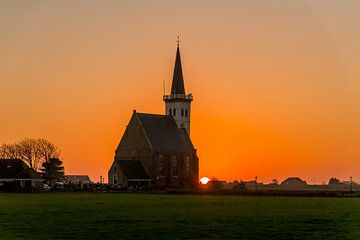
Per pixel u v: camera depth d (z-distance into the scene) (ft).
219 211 412.36
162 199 576.20
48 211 405.18
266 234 289.33
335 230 305.32
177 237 278.26
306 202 533.14
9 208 432.25
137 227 311.47
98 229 303.48
